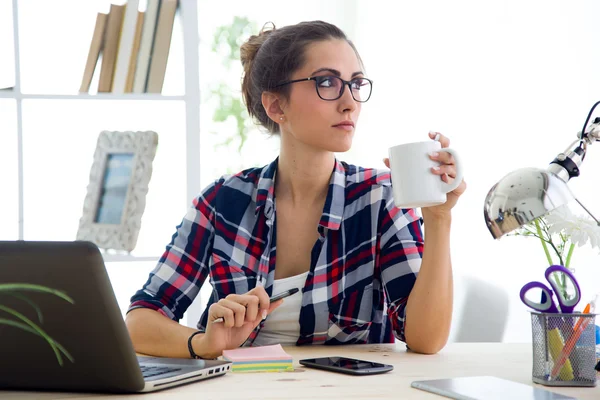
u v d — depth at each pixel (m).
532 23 2.39
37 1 2.63
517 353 1.29
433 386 0.91
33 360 0.87
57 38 2.64
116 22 2.58
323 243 1.55
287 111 1.53
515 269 2.38
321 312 1.53
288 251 1.60
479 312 1.83
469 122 2.69
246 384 0.97
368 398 0.87
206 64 4.03
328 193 1.57
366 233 1.56
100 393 0.91
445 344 1.35
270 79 1.55
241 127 4.07
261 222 1.61
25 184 2.63
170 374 0.96
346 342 1.57
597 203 2.09
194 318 2.66
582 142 1.01
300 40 1.52
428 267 1.33
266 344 1.56
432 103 2.92
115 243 2.56
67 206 2.64
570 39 2.21
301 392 0.91
